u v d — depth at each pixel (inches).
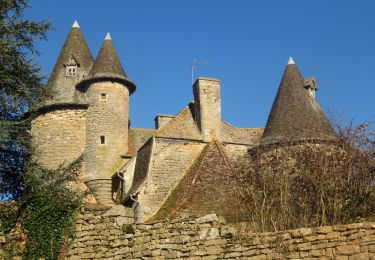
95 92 1139.3
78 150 1110.4
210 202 748.0
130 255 512.4
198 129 956.0
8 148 642.2
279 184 652.1
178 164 890.7
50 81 1189.7
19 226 534.9
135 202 833.5
